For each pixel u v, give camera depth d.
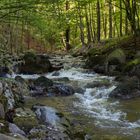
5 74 14.61
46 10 8.38
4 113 7.86
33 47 36.72
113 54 18.91
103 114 10.88
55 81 16.20
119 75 17.20
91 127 9.36
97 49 25.19
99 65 19.66
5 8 7.98
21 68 19.84
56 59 24.67
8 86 10.72
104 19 37.66
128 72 16.81
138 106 11.90
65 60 24.06
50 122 8.56
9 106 8.84
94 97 13.70
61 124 8.68
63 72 19.83
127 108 11.64
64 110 11.32
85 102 12.76
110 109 11.56
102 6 33.38
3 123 6.89
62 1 8.38
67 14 9.27
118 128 9.34
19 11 8.52
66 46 41.28
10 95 10.20
